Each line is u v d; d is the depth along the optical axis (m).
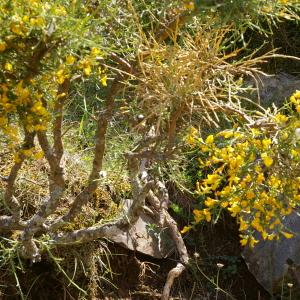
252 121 2.29
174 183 3.68
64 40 1.90
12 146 2.18
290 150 2.17
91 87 3.53
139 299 3.40
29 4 1.85
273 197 2.23
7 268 3.02
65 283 3.17
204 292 3.53
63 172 2.54
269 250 3.49
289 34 4.42
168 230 3.57
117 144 3.22
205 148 2.29
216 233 3.73
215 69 2.26
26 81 1.97
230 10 1.92
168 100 2.18
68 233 2.92
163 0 2.23
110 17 2.10
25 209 3.15
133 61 2.36
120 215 3.26
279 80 4.15
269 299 3.54
